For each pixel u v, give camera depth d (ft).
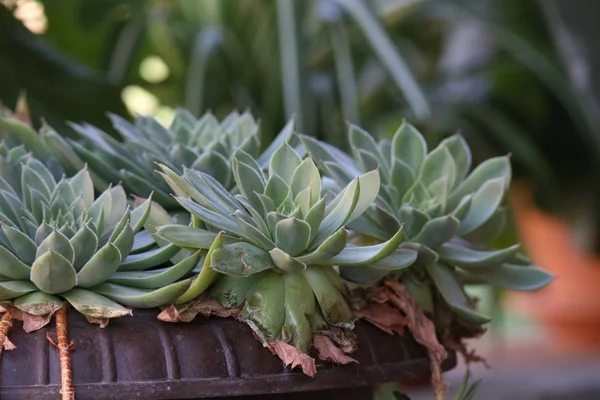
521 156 7.57
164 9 7.32
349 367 2.70
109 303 2.55
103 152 2.98
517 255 3.18
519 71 7.62
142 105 7.62
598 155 7.23
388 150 3.21
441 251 2.99
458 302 2.97
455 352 3.12
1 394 2.45
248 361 2.59
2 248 2.52
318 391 2.74
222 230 2.67
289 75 5.66
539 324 11.28
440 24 8.72
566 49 6.38
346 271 2.86
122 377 2.49
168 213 2.95
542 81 7.71
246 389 2.56
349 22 6.51
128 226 2.61
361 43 7.10
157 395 2.50
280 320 2.63
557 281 9.11
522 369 8.55
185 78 7.26
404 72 5.38
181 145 2.98
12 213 2.68
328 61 7.23
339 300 2.72
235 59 6.89
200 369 2.54
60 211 2.70
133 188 2.93
